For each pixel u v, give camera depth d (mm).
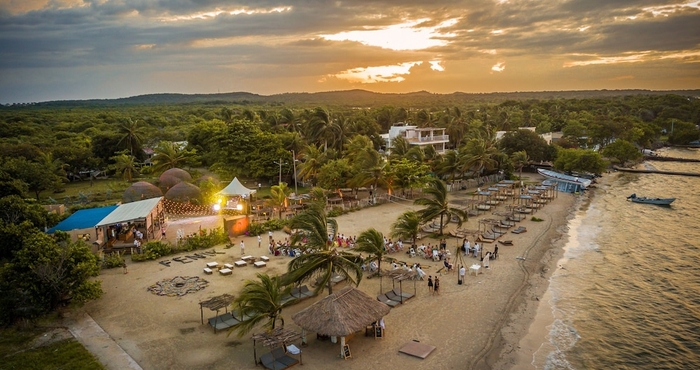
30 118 166875
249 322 28266
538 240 54969
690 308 37188
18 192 57875
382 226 59094
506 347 29891
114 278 40750
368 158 73500
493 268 44625
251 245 50562
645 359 29703
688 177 104250
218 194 66000
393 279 37406
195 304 35188
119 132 105250
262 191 83062
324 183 74125
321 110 102500
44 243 32562
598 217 68312
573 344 31141
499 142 114812
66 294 33625
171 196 66000
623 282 42406
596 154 100625
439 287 39312
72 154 94250
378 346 29297
